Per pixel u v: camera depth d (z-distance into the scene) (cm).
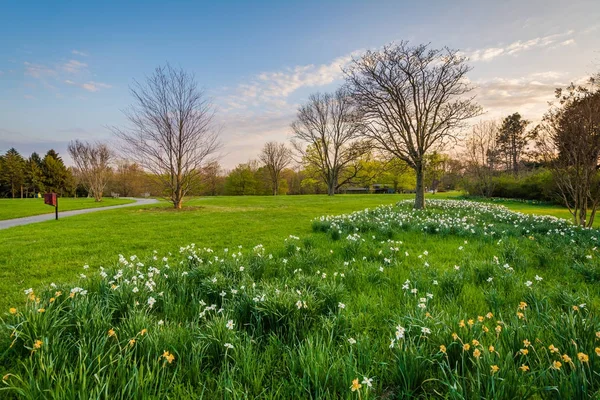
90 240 930
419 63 1714
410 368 212
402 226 999
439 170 3809
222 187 8012
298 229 1134
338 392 202
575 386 178
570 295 344
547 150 1107
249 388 212
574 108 977
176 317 333
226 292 378
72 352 241
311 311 313
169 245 855
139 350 236
